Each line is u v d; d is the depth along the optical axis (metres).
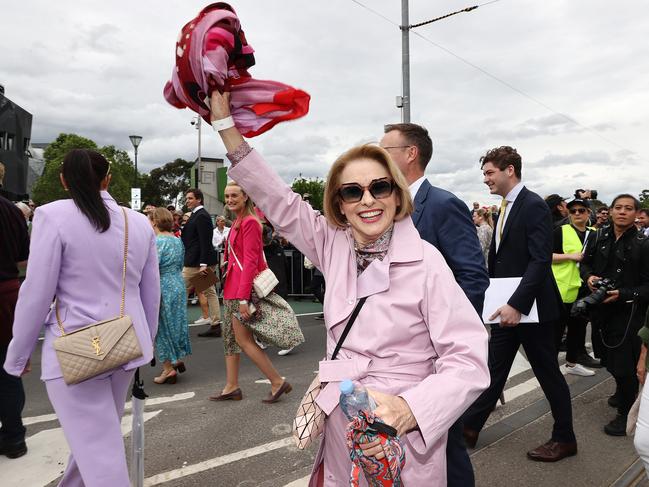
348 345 1.50
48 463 3.32
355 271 1.58
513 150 3.41
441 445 1.45
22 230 3.35
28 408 4.39
